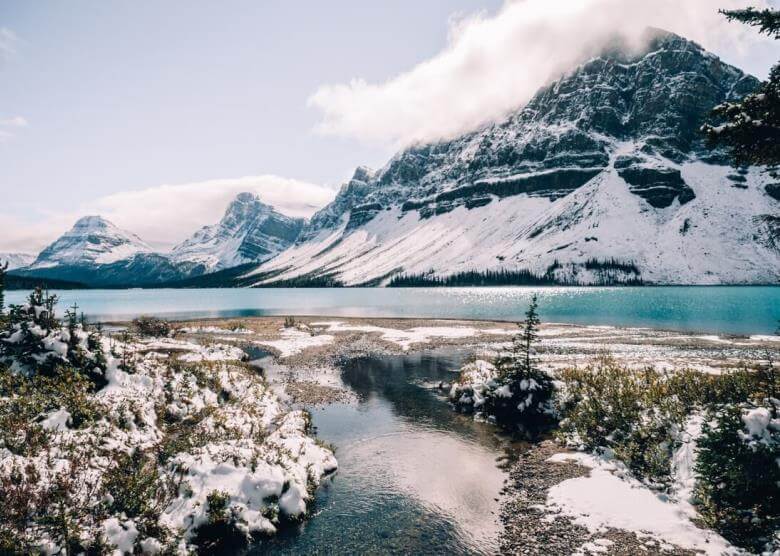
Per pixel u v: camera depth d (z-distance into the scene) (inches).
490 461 732.0
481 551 487.5
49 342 729.6
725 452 475.2
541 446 785.6
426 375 1406.3
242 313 4156.0
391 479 673.6
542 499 586.2
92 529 411.5
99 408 629.3
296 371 1467.8
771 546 413.7
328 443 823.1
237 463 585.3
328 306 5098.4
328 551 496.7
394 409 1039.0
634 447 637.9
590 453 717.3
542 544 485.4
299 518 561.3
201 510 510.3
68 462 483.2
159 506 486.0
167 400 784.9
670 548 445.7
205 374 958.4
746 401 563.8
